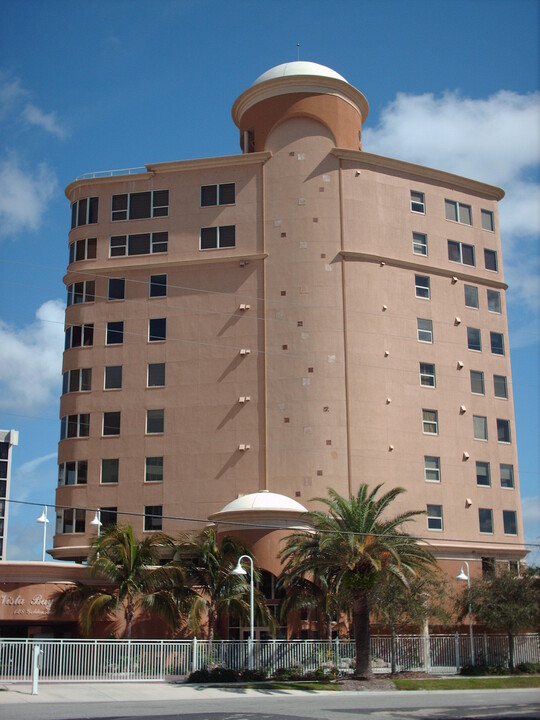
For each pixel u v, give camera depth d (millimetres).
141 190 56094
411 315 55156
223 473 50969
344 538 36875
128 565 40562
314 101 55625
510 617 44969
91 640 35906
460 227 58750
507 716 25984
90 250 55781
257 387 51875
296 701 30000
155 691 31922
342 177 54969
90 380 53875
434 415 54531
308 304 52688
